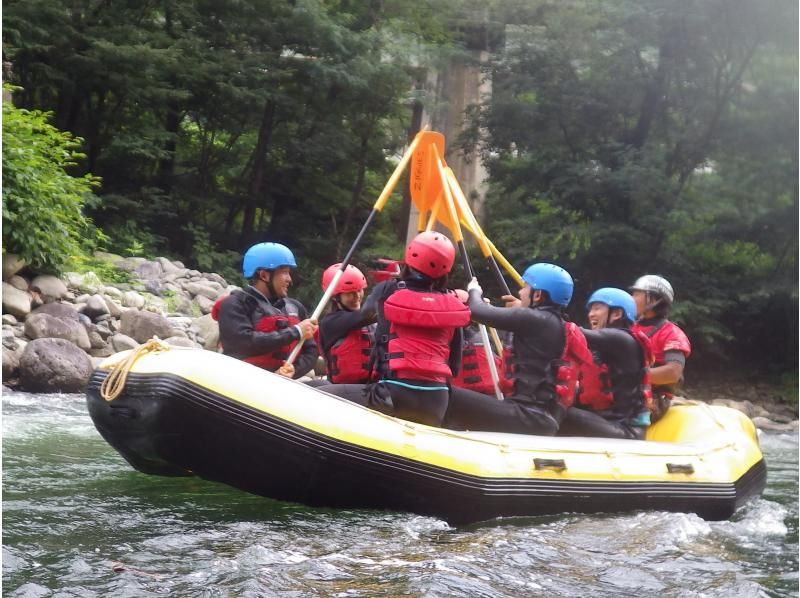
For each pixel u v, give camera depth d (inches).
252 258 202.8
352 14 743.1
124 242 641.6
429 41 762.8
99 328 416.8
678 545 165.2
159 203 687.1
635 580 139.0
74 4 619.5
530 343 195.5
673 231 669.9
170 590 119.7
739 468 207.3
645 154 651.5
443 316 177.8
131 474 199.5
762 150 668.1
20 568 127.0
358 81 681.0
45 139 490.0
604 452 189.8
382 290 185.3
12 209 433.4
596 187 658.8
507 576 134.6
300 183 773.9
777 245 678.5
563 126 685.3
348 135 746.8
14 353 361.1
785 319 697.0
